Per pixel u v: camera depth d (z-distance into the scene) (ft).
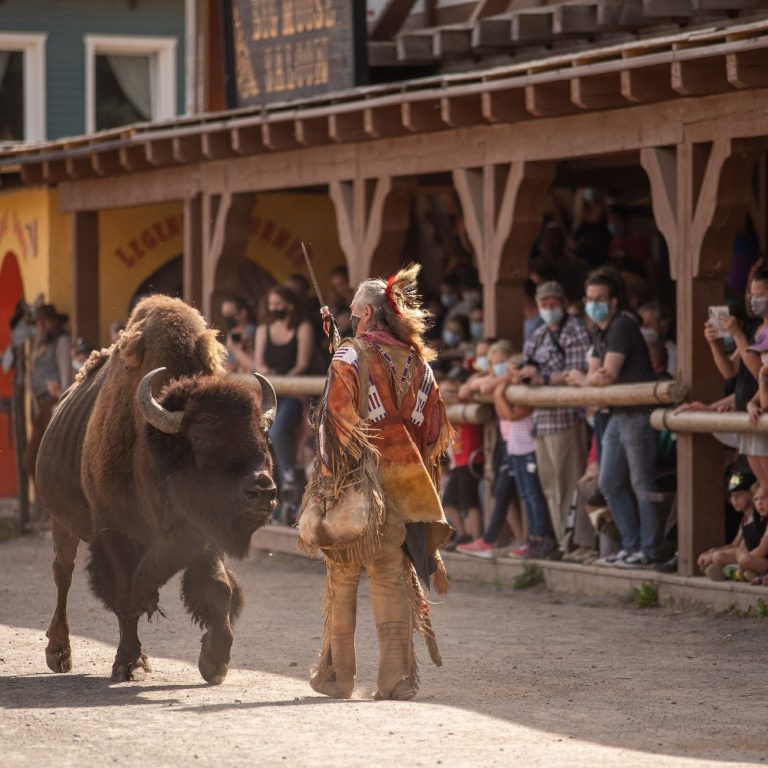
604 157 156.25
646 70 113.60
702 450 113.29
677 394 113.19
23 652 97.45
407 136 141.38
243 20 171.63
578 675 86.28
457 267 180.55
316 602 123.13
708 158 114.11
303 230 199.52
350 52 154.61
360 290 77.92
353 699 77.71
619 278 118.93
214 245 168.25
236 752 63.67
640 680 84.43
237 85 174.29
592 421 124.47
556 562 125.39
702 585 110.83
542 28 142.92
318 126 148.56
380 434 75.61
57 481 92.02
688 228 114.32
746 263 143.02
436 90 130.62
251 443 77.20
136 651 85.40
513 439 128.06
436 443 78.07
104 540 85.15
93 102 282.36
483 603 119.44
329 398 75.10
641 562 117.50
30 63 277.85
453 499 137.18
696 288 114.32
